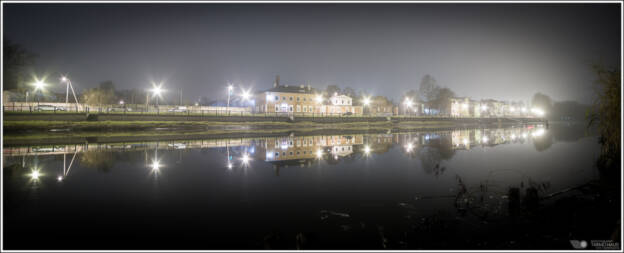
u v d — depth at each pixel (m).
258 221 8.84
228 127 60.09
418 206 10.08
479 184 13.02
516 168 16.78
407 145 31.17
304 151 26.08
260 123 64.25
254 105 100.12
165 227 8.41
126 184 13.57
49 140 34.75
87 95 81.81
